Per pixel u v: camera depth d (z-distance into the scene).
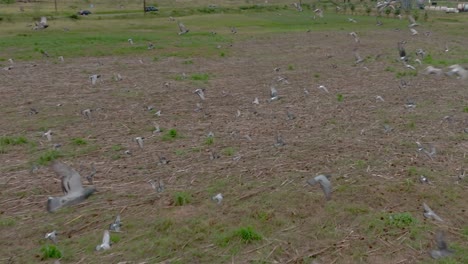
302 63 30.30
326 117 17.02
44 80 24.09
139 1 92.69
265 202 10.26
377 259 8.35
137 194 10.70
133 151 13.52
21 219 9.60
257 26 56.69
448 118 16.62
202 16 66.81
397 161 12.60
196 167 12.25
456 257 8.37
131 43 37.66
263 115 17.39
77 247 8.62
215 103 19.34
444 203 10.32
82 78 24.77
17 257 8.30
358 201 10.33
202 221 9.44
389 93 21.02
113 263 8.16
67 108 18.48
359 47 38.25
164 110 18.22
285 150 13.47
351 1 82.25
